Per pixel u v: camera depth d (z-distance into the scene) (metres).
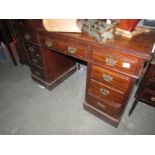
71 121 1.71
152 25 1.22
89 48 1.20
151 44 1.07
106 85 1.34
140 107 1.84
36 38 1.61
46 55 1.78
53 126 1.67
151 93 1.36
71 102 1.95
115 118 1.55
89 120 1.71
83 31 1.26
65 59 2.15
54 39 1.43
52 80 2.11
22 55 2.52
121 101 1.34
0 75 2.54
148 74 1.25
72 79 2.35
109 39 1.14
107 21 1.10
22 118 1.78
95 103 1.62
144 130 1.58
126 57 1.04
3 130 1.65
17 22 1.71
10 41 2.47
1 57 2.91
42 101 1.99
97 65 1.26
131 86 1.17
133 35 1.19
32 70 2.19
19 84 2.31
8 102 2.00
